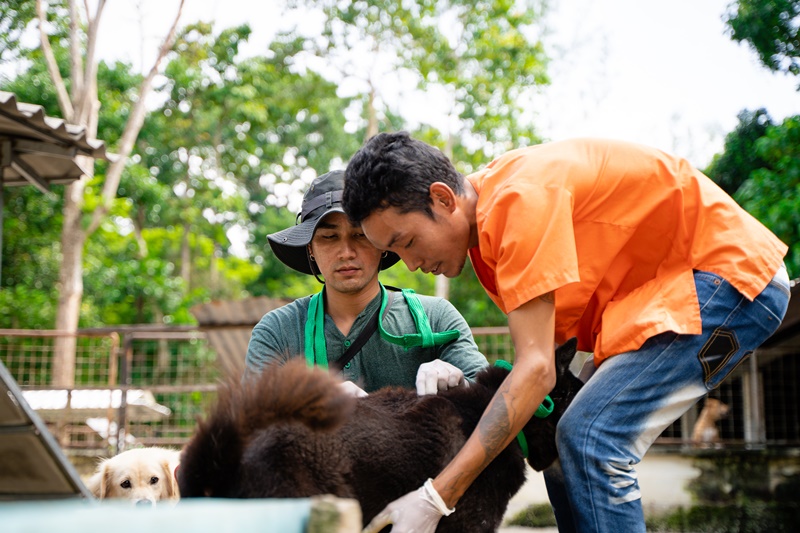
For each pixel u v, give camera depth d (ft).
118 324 71.05
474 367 10.59
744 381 26.25
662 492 25.64
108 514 3.55
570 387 9.77
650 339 8.89
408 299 11.09
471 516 8.72
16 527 3.15
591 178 8.87
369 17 75.51
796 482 25.08
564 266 8.23
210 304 30.25
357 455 8.00
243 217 95.40
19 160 25.38
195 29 69.67
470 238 9.21
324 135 105.09
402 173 8.58
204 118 84.53
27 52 64.80
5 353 45.42
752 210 31.53
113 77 74.28
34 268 61.87
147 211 83.35
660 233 9.27
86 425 34.37
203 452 7.33
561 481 10.32
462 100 71.67
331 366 10.66
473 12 71.61
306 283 84.84
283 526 4.64
